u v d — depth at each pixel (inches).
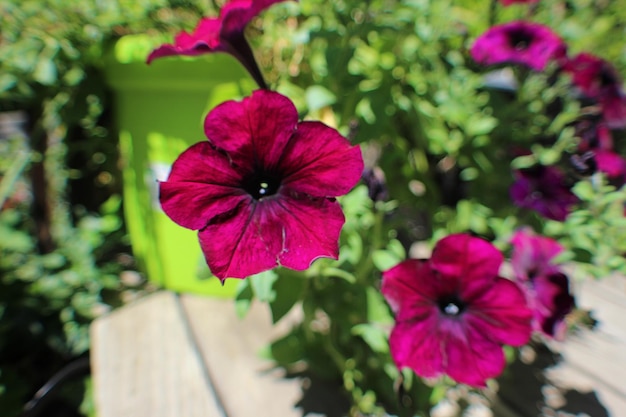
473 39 14.8
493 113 13.9
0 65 13.3
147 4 12.0
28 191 18.4
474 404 10.0
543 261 9.1
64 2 12.2
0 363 15.2
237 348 11.8
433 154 14.9
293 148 6.5
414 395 9.6
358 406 9.7
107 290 16.8
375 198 9.6
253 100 6.2
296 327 11.1
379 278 11.2
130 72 11.5
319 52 12.0
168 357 11.3
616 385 10.3
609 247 10.2
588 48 16.5
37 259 16.7
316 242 6.6
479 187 13.7
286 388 10.6
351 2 11.2
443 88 13.3
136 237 14.0
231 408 10.1
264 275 8.5
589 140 11.2
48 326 15.9
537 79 13.2
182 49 8.0
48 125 15.3
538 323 8.5
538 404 9.9
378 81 11.8
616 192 10.2
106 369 11.0
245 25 8.2
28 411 12.7
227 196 6.7
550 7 16.3
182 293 14.0
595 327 9.9
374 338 9.2
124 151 13.0
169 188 6.3
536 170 11.1
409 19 12.4
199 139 11.6
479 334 8.0
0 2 12.5
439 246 7.8
